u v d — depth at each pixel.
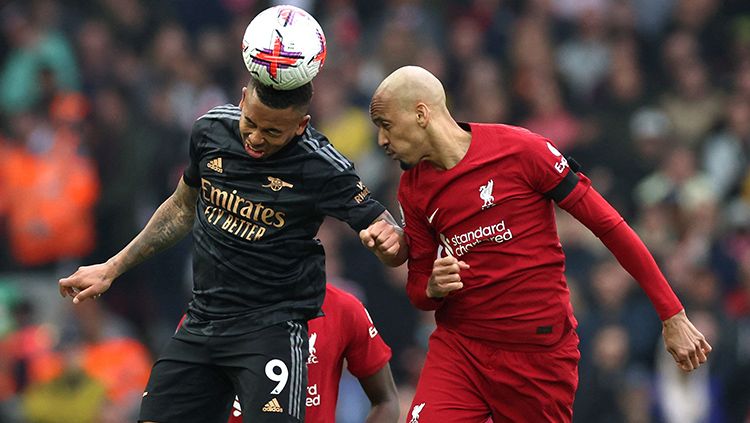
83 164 46.69
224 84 53.38
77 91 50.06
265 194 20.52
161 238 22.06
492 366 21.62
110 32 53.22
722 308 42.28
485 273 21.31
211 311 20.88
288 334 20.75
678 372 41.25
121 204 46.66
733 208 49.12
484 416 21.88
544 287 21.41
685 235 45.38
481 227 21.14
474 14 55.12
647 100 52.12
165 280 44.97
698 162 50.41
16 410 39.25
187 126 50.69
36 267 46.03
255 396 20.45
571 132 50.00
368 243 20.19
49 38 51.59
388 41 51.53
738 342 41.72
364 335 23.03
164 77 51.78
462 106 51.22
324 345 22.53
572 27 55.16
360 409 38.19
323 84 50.59
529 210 21.19
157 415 21.11
